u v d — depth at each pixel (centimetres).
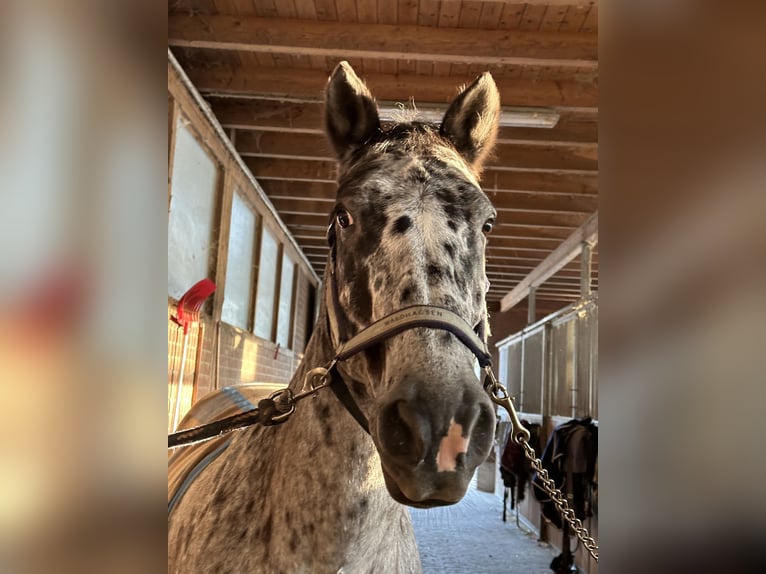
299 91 377
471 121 120
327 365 104
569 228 631
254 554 100
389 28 327
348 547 96
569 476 380
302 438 102
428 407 76
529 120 393
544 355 598
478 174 119
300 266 809
